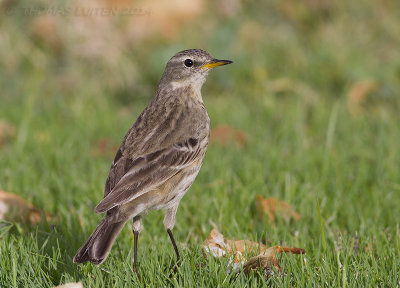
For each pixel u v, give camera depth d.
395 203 10.62
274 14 19.56
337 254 8.06
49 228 9.62
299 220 10.12
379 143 13.31
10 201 10.23
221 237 8.95
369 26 19.28
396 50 18.42
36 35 18.39
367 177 11.91
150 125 8.79
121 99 17.73
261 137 14.23
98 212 7.38
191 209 10.40
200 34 18.44
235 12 19.28
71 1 18.28
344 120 15.09
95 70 18.12
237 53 17.75
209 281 7.68
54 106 16.66
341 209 10.44
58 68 18.33
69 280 7.85
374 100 16.59
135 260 8.03
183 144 8.59
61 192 11.08
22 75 18.20
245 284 7.59
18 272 7.97
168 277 7.99
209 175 11.77
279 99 17.02
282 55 18.09
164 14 18.78
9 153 13.35
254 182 11.21
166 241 9.10
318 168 12.45
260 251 8.74
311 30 19.39
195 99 9.71
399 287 7.56
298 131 14.25
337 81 17.19
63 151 13.34
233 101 16.62
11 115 15.74
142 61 18.08
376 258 8.62
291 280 7.80
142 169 8.14
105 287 7.78
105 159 13.29
